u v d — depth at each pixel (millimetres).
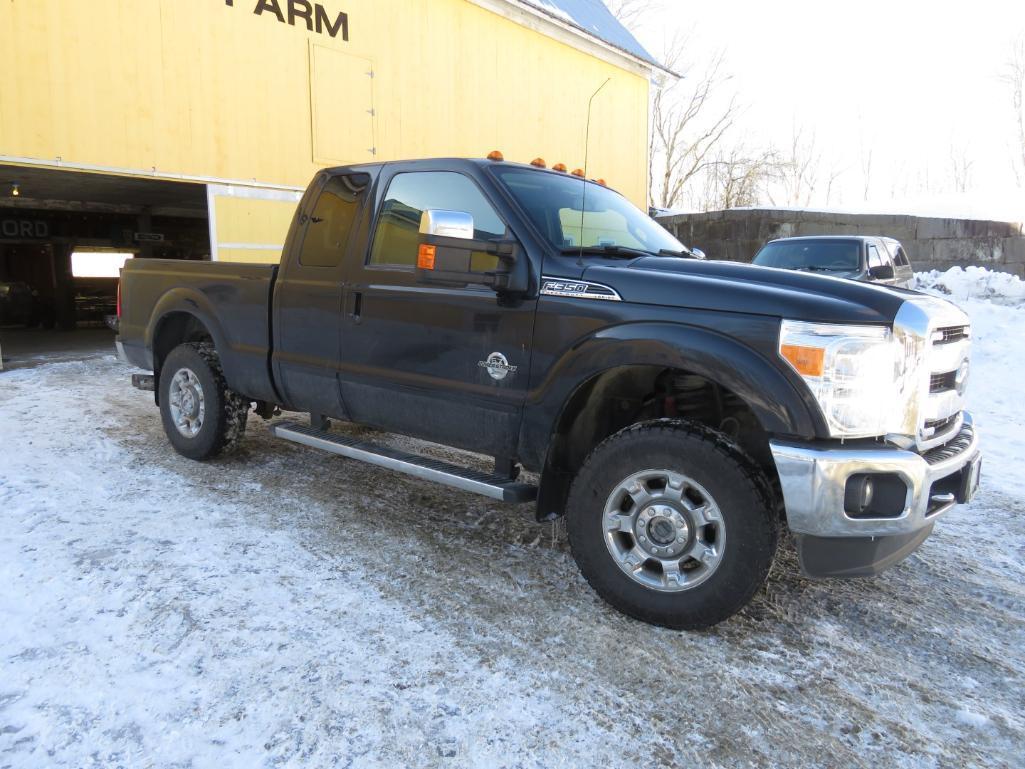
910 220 16562
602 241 3766
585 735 2391
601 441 3430
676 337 2924
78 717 2373
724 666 2820
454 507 4484
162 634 2885
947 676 2816
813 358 2699
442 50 13742
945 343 3061
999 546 4137
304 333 4348
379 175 4141
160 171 9883
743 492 2797
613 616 3174
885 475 2723
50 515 4117
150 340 5477
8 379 8859
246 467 5152
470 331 3566
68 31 8875
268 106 11086
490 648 2889
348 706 2484
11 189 13117
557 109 16625
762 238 17344
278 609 3125
